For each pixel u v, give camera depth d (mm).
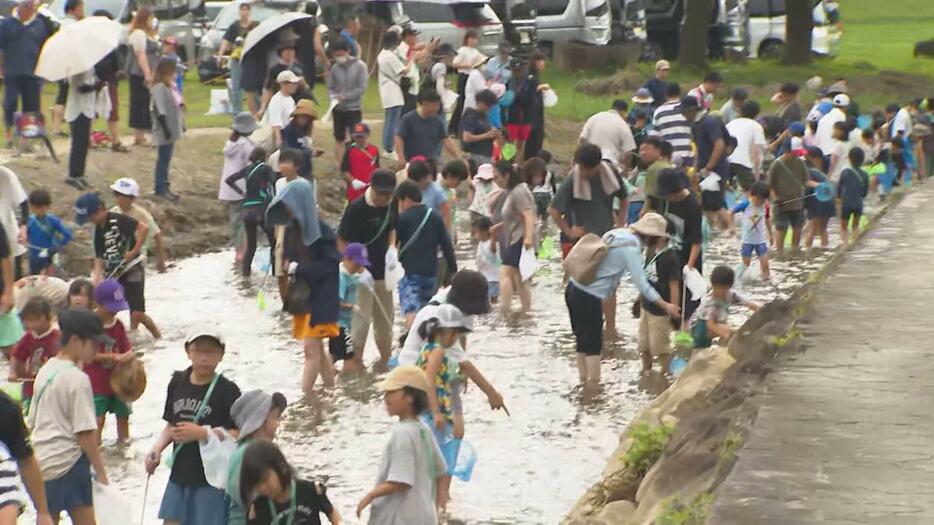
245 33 96125
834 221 79500
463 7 116375
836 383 26594
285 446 38688
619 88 122125
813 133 83312
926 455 22391
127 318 54500
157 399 43438
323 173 81688
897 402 25250
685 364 45156
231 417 28594
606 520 30109
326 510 26469
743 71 140625
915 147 90938
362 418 41312
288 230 43031
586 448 38281
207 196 74875
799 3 146250
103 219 50219
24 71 72125
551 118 108062
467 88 84875
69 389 30000
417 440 28047
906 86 135250
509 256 54500
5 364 47594
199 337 28969
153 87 71562
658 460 31844
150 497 35344
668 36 150750
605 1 134625
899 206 52438
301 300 43094
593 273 43688
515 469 36625
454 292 34656
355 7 113625
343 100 80812
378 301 46281
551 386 44375
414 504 27969
